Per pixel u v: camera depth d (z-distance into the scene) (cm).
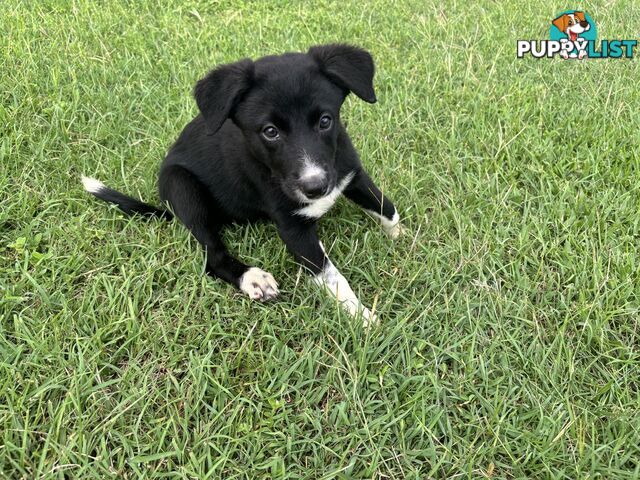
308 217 58
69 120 80
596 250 59
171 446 45
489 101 84
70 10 112
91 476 43
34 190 68
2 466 43
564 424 45
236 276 59
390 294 57
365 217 67
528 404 47
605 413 46
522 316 54
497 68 93
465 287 58
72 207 67
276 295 58
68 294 57
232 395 48
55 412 46
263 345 54
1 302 55
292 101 52
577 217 64
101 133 78
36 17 108
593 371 50
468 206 67
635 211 63
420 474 44
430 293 57
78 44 97
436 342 52
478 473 43
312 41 103
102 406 47
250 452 45
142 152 76
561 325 53
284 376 49
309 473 44
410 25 107
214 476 43
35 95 84
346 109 82
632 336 52
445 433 46
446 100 85
